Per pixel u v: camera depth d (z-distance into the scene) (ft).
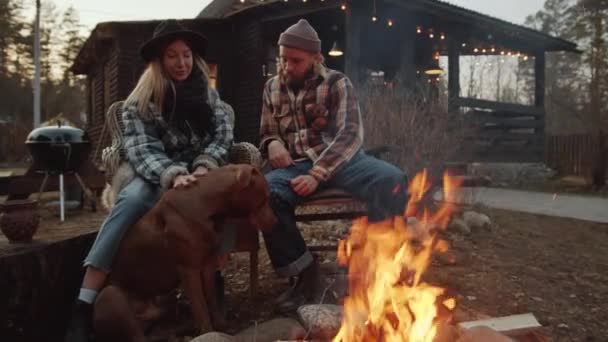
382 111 19.27
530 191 33.24
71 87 130.21
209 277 7.88
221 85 40.98
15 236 7.95
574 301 10.30
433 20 36.24
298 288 9.19
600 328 8.96
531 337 7.74
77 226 10.08
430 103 21.49
